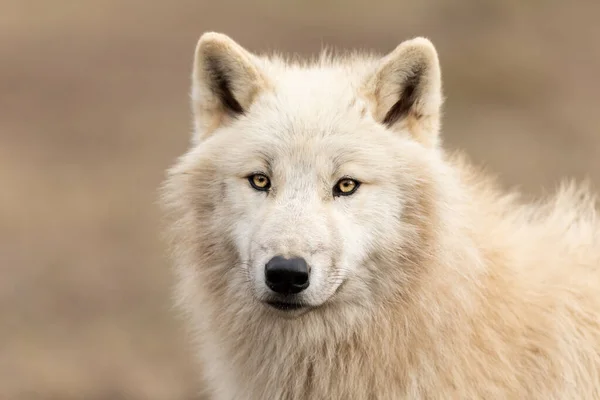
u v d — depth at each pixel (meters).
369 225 14.16
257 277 13.60
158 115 57.00
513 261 14.86
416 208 14.35
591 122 54.12
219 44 15.02
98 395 27.52
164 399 27.36
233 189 14.45
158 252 38.19
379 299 14.28
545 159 47.50
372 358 14.27
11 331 31.44
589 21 72.31
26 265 36.72
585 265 15.44
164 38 72.94
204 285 14.95
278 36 70.19
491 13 73.56
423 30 71.00
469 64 62.03
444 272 14.12
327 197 14.12
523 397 14.20
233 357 14.98
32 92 60.41
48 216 41.66
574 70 62.78
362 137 14.34
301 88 15.02
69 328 31.81
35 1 82.56
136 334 31.61
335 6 79.69
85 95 60.41
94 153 50.31
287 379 14.65
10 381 28.12
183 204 15.05
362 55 17.59
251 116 14.84
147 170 47.84
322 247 13.59
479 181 16.22
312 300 13.55
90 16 78.94
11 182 45.38
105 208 42.84
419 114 14.91
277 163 14.20
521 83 59.22
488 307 14.28
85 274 36.03
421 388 14.08
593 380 14.77
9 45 70.19
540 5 75.25
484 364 14.03
